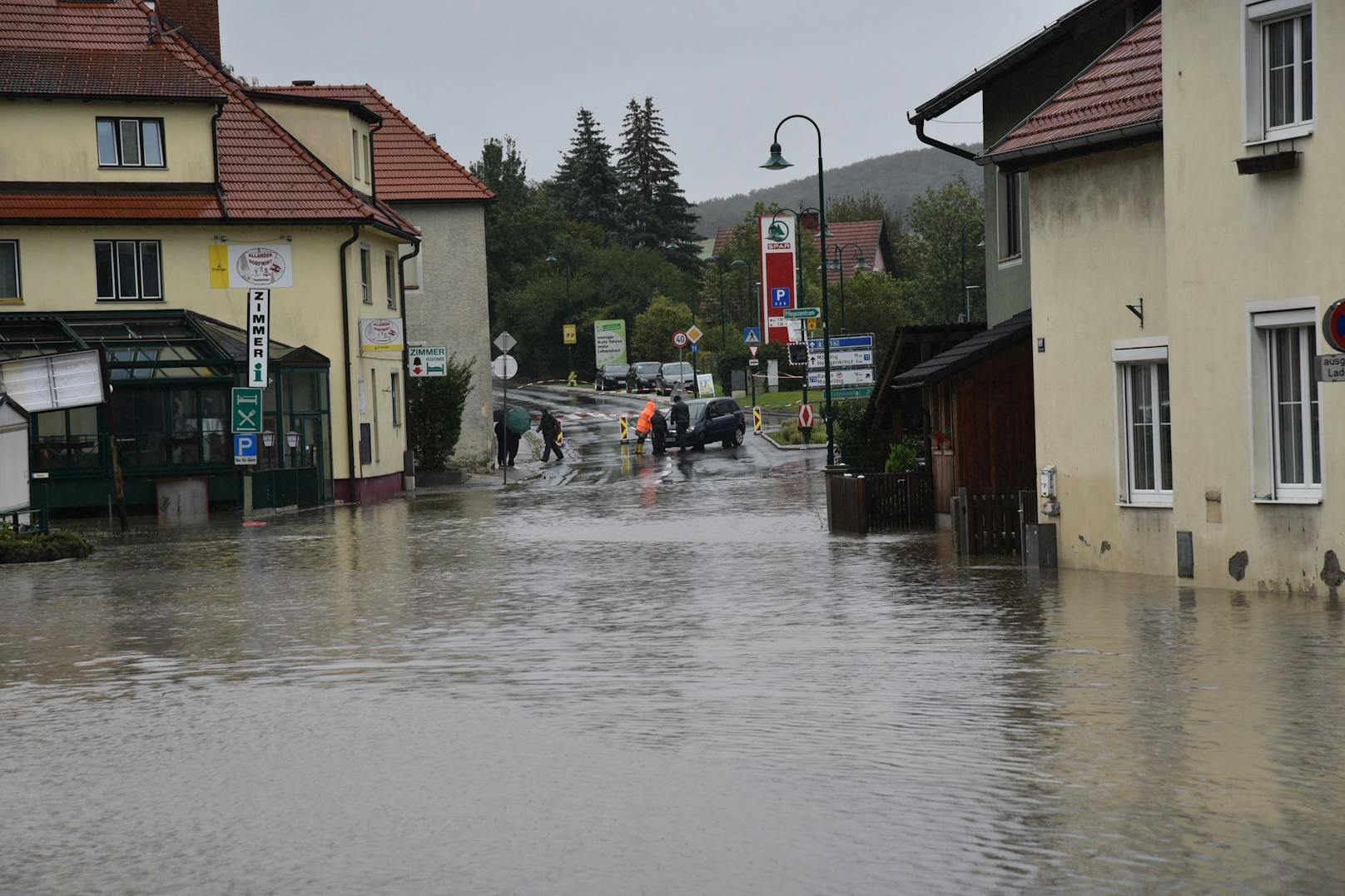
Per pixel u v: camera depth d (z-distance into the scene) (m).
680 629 16.77
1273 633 15.07
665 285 134.50
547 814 8.87
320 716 12.12
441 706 12.40
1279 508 18.27
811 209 68.12
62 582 23.98
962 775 9.57
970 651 14.61
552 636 16.44
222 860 8.11
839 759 10.12
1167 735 10.59
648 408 63.91
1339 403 17.52
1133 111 20.42
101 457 40.31
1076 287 21.70
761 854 7.96
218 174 45.66
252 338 40.69
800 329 62.41
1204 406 19.12
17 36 46.56
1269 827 8.27
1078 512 21.91
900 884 7.41
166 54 46.53
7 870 8.05
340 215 46.12
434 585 22.11
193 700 13.08
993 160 22.41
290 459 43.69
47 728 12.01
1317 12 17.64
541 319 128.12
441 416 55.09
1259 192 18.36
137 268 44.72
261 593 21.62
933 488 29.84
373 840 8.41
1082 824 8.40
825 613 17.78
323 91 62.22
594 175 165.75
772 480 45.41
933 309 113.94
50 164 44.19
